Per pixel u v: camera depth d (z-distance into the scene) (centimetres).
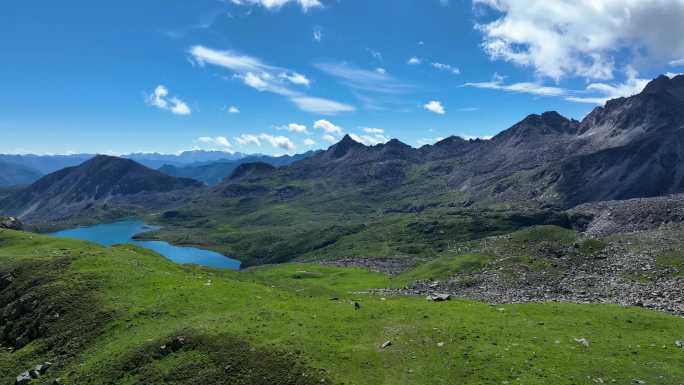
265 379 4406
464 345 4988
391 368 4538
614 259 13162
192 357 4853
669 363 4688
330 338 5153
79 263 7756
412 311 6206
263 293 7131
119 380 4784
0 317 6594
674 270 11319
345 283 16612
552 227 17550
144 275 7481
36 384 5159
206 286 7056
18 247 9456
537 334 5391
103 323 5953
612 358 4759
